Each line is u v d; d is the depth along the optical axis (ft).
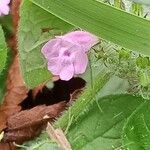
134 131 0.31
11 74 0.36
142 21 0.28
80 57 0.32
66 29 0.33
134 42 0.28
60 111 0.35
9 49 0.36
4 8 0.34
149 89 0.32
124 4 0.31
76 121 0.33
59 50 0.32
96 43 0.32
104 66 0.33
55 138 0.33
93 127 0.33
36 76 0.34
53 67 0.32
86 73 0.34
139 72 0.32
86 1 0.28
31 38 0.33
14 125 0.35
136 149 0.31
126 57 0.31
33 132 0.35
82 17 0.29
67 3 0.29
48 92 0.36
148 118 0.31
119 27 0.28
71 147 0.33
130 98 0.33
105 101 0.33
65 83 0.36
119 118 0.33
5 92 0.36
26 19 0.33
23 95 0.36
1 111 0.36
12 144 0.35
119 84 0.33
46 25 0.33
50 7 0.29
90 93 0.33
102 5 0.28
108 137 0.33
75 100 0.34
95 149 0.33
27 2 0.33
